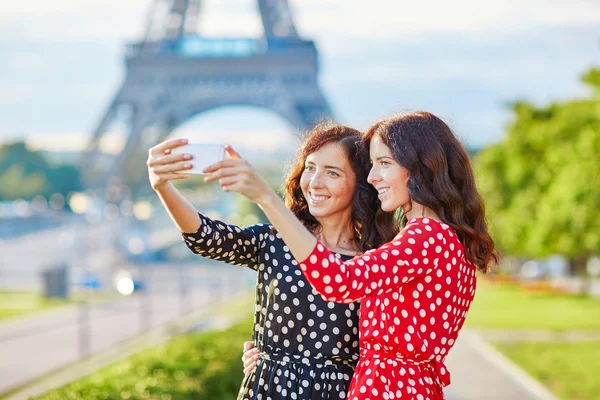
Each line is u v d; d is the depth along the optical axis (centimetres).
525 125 4044
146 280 4806
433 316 352
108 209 7288
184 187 9962
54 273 3588
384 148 369
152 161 336
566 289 4625
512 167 4222
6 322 2597
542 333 2388
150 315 2750
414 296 350
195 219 386
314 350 396
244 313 2561
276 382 395
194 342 1269
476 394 1336
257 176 319
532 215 4109
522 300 4047
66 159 13612
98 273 5022
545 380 1471
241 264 414
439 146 363
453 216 361
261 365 402
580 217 2852
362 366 367
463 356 1845
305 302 397
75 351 1881
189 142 332
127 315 2766
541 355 1823
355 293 323
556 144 3109
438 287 349
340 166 409
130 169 6981
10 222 9338
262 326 407
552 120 3716
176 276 5219
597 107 2433
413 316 351
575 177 2770
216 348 1225
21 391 1335
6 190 12688
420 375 357
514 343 2112
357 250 422
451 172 368
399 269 336
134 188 7675
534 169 4094
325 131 416
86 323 2525
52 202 12762
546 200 3466
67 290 3609
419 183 362
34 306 3183
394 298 354
